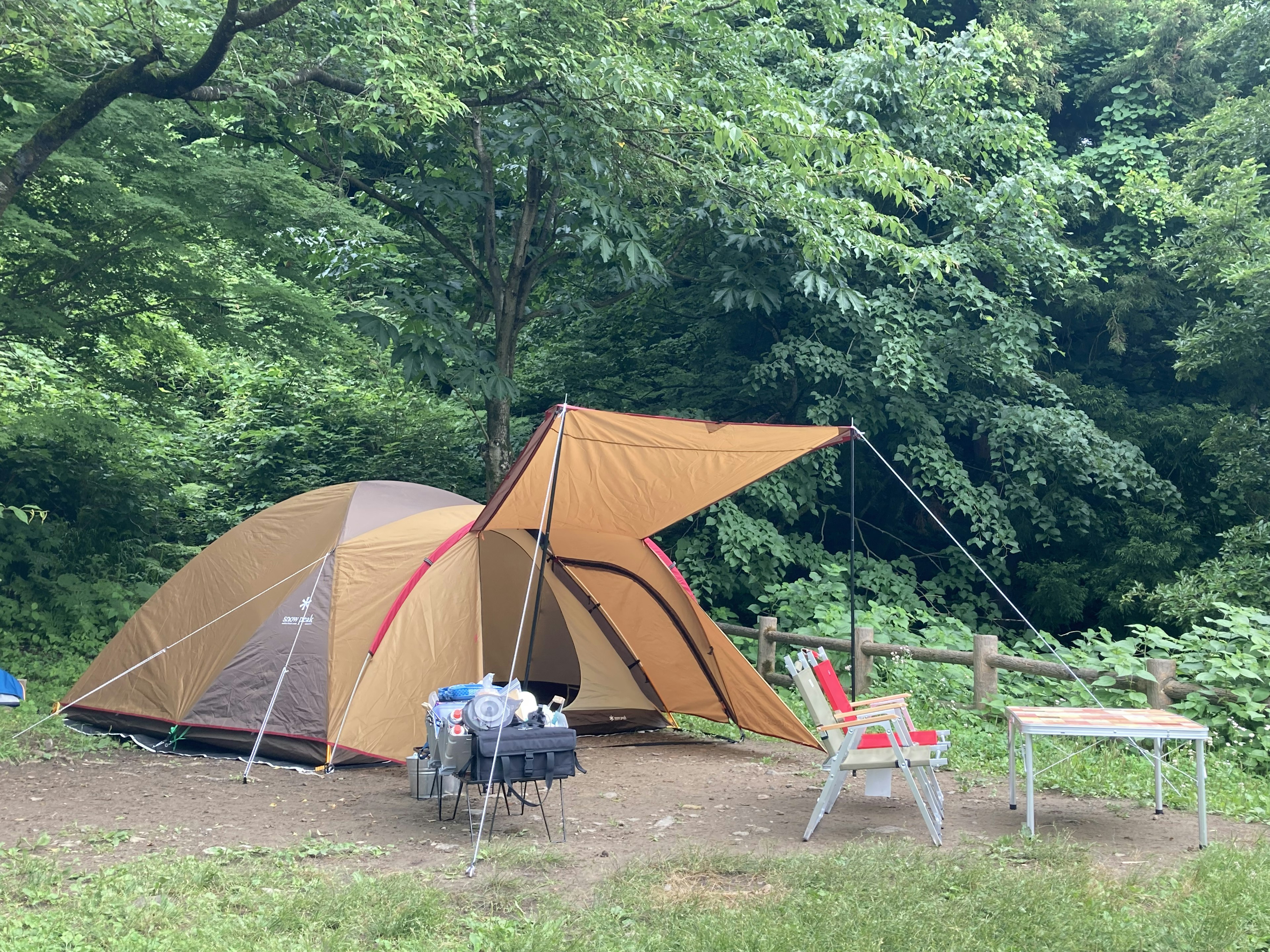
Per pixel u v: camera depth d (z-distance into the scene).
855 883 4.13
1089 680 7.65
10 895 4.00
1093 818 5.59
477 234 12.36
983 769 6.86
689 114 9.69
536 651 8.90
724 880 4.35
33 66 8.31
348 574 7.17
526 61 8.77
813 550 12.86
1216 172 13.00
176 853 4.69
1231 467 12.15
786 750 7.69
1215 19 15.03
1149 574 13.27
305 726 6.73
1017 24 14.65
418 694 6.98
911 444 13.00
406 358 10.11
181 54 8.28
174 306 10.53
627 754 7.50
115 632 10.88
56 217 9.66
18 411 11.48
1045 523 13.27
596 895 4.14
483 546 8.24
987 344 12.68
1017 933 3.62
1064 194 13.73
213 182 9.51
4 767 6.36
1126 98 15.42
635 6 9.84
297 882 4.23
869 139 10.37
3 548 10.91
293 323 10.67
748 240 11.37
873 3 12.88
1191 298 14.53
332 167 10.93
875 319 12.33
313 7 8.98
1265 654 7.36
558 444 5.67
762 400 13.55
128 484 12.80
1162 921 3.74
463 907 4.04
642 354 14.59
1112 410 14.41
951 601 14.44
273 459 15.65
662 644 8.18
